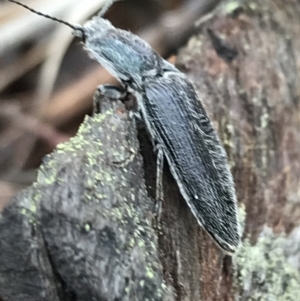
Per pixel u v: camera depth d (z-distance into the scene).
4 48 0.07
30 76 0.07
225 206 0.05
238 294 0.05
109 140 0.05
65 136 0.07
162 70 0.05
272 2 0.06
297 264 0.05
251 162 0.05
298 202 0.05
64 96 0.07
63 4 0.07
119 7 0.08
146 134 0.05
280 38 0.06
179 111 0.05
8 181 0.07
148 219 0.05
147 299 0.05
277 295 0.05
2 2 0.07
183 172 0.05
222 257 0.05
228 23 0.06
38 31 0.07
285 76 0.06
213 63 0.06
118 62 0.05
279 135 0.06
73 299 0.05
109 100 0.05
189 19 0.07
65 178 0.05
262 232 0.05
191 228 0.05
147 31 0.08
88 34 0.06
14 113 0.07
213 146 0.05
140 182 0.05
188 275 0.05
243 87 0.06
